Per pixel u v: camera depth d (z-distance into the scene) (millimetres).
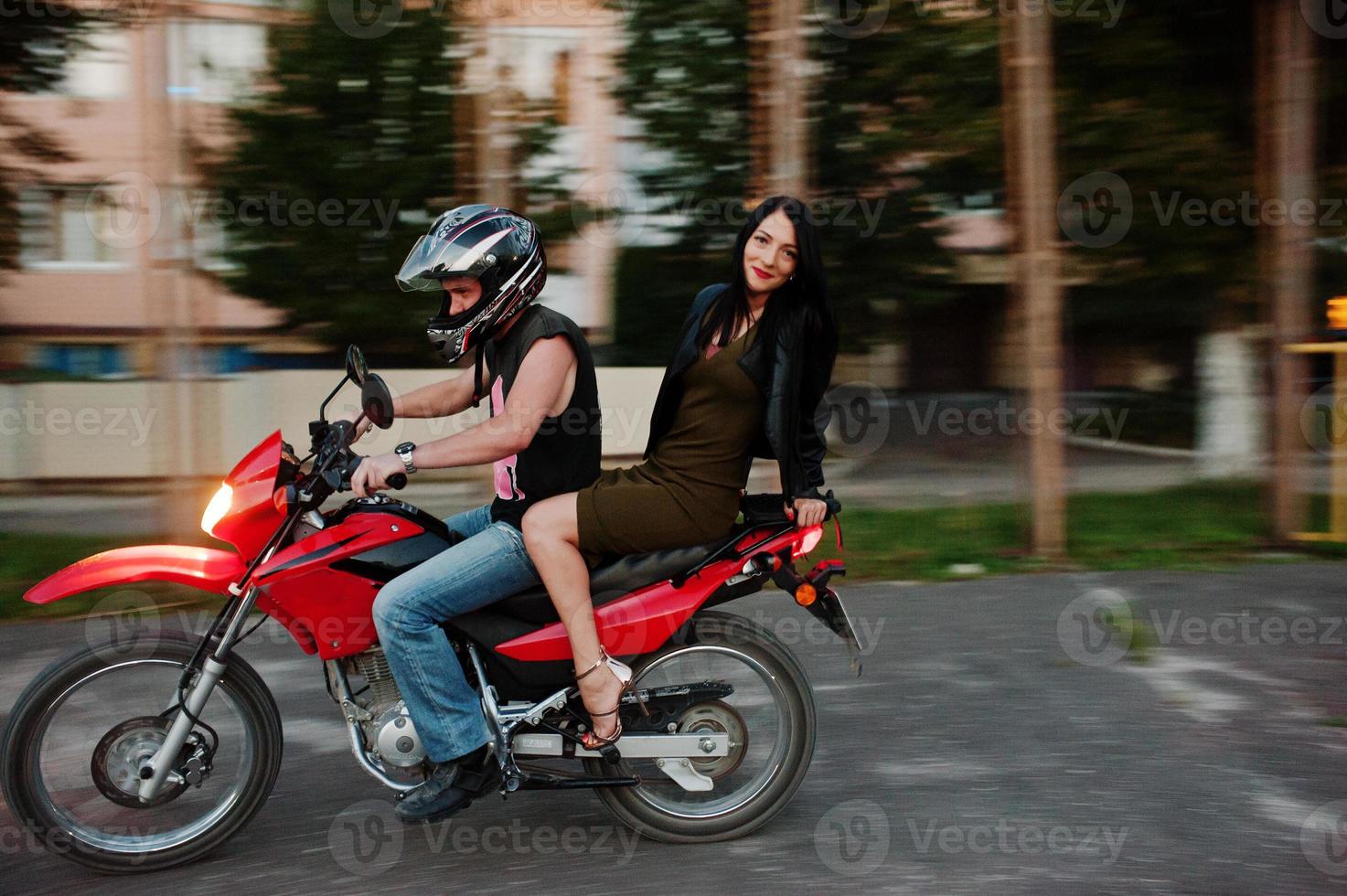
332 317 8508
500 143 6246
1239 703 4094
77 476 9109
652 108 8070
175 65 6633
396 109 8109
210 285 8602
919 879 2891
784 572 2998
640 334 8820
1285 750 3686
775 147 6336
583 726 3029
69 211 8703
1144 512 7418
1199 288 8766
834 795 3389
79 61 7965
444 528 3068
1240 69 7930
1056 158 7930
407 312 8500
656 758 3045
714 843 3107
